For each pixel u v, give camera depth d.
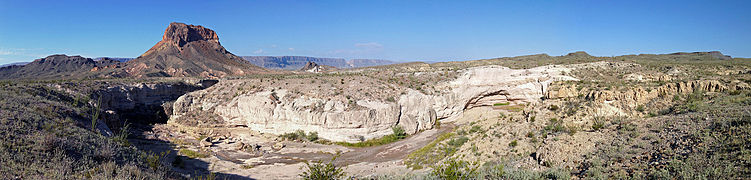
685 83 23.45
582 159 15.97
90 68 156.62
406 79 61.59
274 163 34.50
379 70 75.06
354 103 48.62
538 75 63.50
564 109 26.03
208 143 41.66
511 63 87.50
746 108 16.06
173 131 50.03
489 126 33.94
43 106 31.05
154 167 19.98
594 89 31.05
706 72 57.41
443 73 63.56
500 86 61.03
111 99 52.66
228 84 61.88
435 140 38.41
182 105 55.56
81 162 17.03
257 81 61.34
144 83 58.78
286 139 45.97
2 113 23.47
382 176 22.30
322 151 39.78
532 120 26.39
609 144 16.80
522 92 60.56
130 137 42.47
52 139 18.03
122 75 131.75
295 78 63.78
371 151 39.59
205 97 58.25
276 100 51.22
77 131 23.69
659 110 21.19
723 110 17.05
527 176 14.53
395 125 47.94
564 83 57.78
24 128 21.39
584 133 19.73
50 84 48.09
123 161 19.31
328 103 48.09
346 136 44.69
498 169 16.56
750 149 11.15
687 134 14.80
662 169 11.71
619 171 13.04
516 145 22.36
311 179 15.98
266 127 49.53
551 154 17.66
